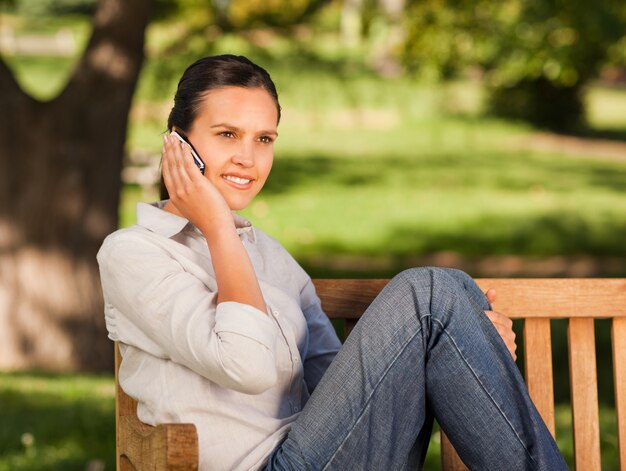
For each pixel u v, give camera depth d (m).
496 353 3.63
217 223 3.70
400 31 16.80
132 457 3.57
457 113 37.62
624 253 21.91
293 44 14.43
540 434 3.52
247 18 13.69
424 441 3.78
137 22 12.05
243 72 3.98
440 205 25.70
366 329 3.61
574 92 37.31
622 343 4.37
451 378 3.56
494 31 15.45
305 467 3.54
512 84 36.09
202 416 3.68
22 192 11.99
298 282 4.26
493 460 3.53
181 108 3.99
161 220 3.96
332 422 3.56
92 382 10.45
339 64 14.83
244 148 3.92
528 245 22.45
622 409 4.33
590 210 25.47
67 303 12.13
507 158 32.28
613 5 14.54
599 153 33.94
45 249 12.05
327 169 29.70
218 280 3.62
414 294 3.62
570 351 4.35
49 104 12.07
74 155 12.03
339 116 36.75
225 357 3.45
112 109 12.11
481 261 21.17
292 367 3.89
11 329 12.05
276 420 3.75
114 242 3.78
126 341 3.79
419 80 17.02
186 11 13.55
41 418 8.52
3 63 11.98
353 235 22.91
